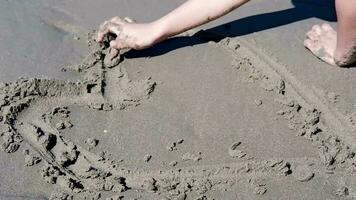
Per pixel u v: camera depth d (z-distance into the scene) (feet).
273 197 3.11
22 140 3.20
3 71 3.59
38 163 3.10
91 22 4.16
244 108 3.57
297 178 3.22
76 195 2.98
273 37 4.09
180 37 4.01
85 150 3.24
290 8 4.42
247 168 3.23
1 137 3.20
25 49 3.81
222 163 3.25
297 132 3.46
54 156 3.17
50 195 2.97
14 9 4.18
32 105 3.41
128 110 3.50
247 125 3.47
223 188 3.13
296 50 4.00
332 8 4.47
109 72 3.73
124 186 3.08
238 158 3.28
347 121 3.55
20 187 2.99
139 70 3.73
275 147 3.36
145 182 3.11
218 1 3.61
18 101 3.39
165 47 3.91
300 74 3.82
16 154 3.13
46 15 4.18
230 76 3.75
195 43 3.97
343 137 3.46
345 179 3.24
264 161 3.26
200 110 3.53
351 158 3.33
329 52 3.90
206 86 3.67
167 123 3.44
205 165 3.23
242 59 3.86
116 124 3.41
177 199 3.03
